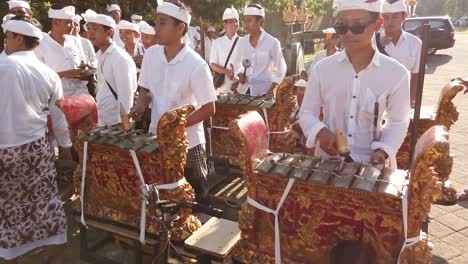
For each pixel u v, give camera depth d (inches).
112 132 126.1
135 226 126.3
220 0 460.4
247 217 102.6
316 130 97.6
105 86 164.7
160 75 130.3
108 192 129.6
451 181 198.2
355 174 89.2
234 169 205.0
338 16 92.5
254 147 99.5
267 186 99.0
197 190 140.4
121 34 251.6
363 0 87.0
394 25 163.2
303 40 431.5
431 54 732.7
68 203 174.6
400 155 152.9
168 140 112.2
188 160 135.8
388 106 96.7
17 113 115.6
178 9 121.9
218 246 113.5
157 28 124.0
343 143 92.0
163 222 98.3
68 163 181.3
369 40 91.8
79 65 192.9
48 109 128.0
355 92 95.5
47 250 133.3
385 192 83.4
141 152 117.0
